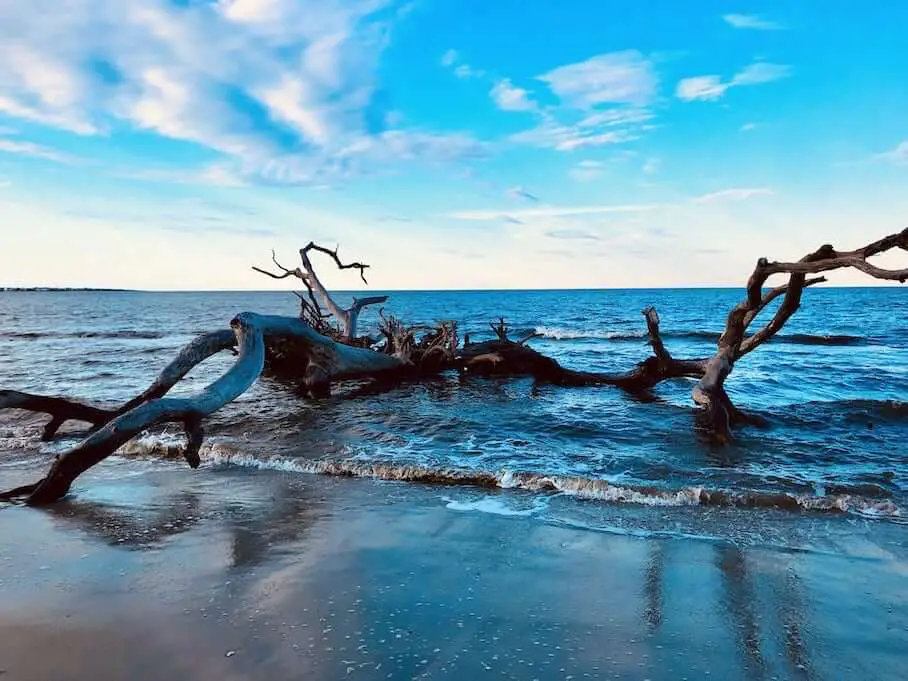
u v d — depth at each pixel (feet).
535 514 20.44
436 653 11.53
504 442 31.09
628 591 14.52
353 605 13.56
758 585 14.92
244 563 16.03
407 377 57.11
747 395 46.19
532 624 12.77
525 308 248.93
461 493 22.86
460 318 176.14
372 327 125.80
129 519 19.70
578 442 31.24
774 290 34.30
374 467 25.50
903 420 36.29
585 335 115.34
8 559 16.29
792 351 83.10
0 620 12.83
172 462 27.61
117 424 22.50
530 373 56.70
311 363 46.60
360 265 66.59
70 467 21.75
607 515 20.35
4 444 30.86
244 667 10.96
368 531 18.62
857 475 25.27
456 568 15.80
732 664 11.36
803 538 18.26
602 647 11.88
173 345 91.35
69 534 18.28
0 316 186.91
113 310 235.20
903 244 24.45
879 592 14.58
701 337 112.47
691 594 14.35
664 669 11.12
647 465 26.63
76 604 13.57
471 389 51.31
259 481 24.41
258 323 33.04
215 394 25.99
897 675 11.11
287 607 13.44
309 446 29.99
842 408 38.99
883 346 91.15
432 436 32.48
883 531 18.86
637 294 489.26
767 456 28.48
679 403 43.29
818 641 12.28
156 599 13.83
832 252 27.14
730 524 19.52
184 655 11.38
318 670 10.87
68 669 10.89
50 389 48.08
